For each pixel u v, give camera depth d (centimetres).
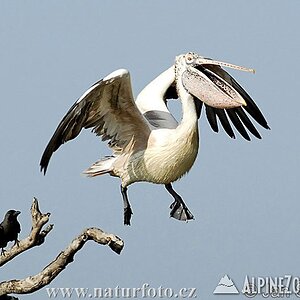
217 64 1331
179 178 1330
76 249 1105
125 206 1334
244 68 1313
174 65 1359
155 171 1314
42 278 1119
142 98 1430
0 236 1116
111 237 1088
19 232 1130
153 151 1304
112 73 1231
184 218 1361
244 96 1448
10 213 1123
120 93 1266
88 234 1101
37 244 1120
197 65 1353
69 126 1230
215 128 1501
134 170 1323
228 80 1423
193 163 1323
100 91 1250
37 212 1098
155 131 1312
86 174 1345
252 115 1467
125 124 1312
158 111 1396
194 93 1318
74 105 1220
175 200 1366
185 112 1309
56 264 1118
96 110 1286
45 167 1214
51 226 1124
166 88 1440
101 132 1323
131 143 1320
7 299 1149
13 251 1124
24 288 1125
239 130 1501
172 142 1296
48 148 1214
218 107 1314
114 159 1339
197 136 1309
